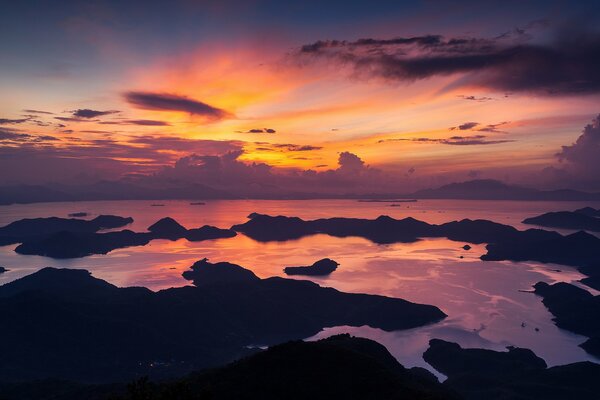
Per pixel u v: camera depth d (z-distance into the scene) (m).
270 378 86.75
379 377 88.12
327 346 98.00
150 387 47.34
